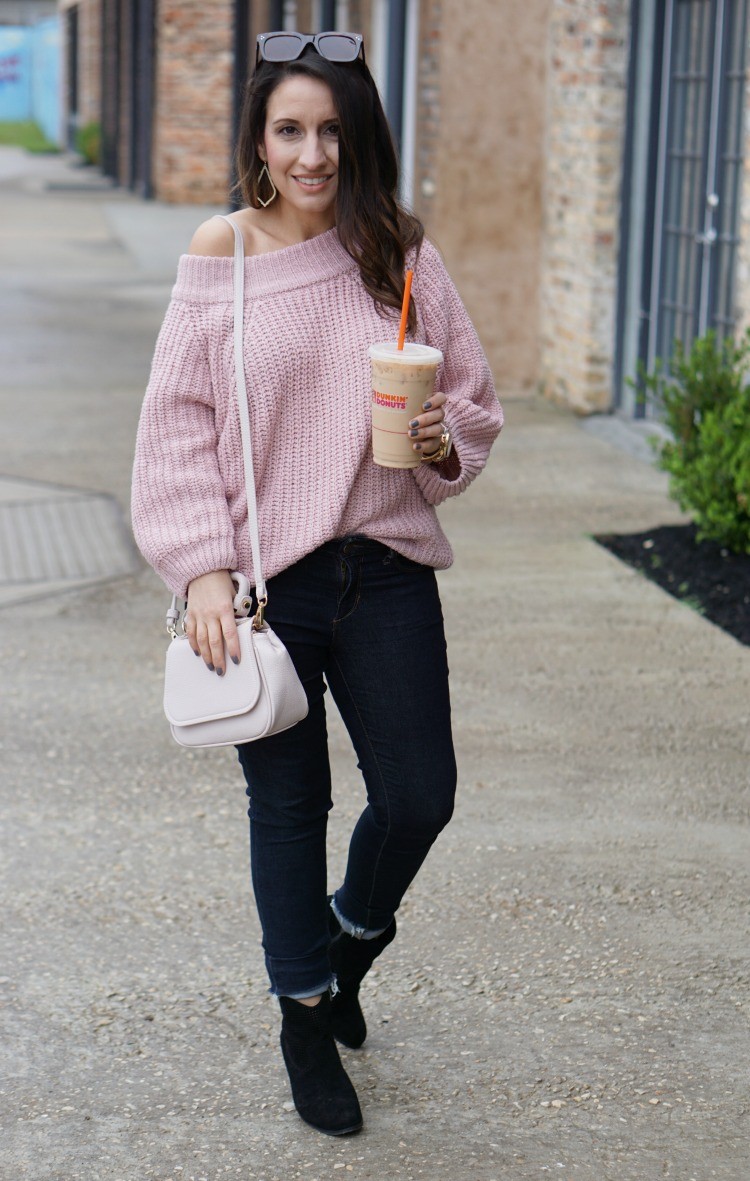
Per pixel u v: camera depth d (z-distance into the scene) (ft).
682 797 15.60
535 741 16.98
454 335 10.00
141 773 16.30
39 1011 11.72
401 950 12.58
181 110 89.15
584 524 26.13
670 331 32.89
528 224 36.32
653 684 18.80
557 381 36.01
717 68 29.91
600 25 32.09
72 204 89.40
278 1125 10.35
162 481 9.43
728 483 22.75
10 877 13.91
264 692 9.37
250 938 12.84
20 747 16.96
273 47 9.24
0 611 21.99
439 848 14.38
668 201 32.55
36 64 194.90
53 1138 10.19
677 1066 10.96
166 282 57.62
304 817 10.03
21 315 49.06
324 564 9.62
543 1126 10.27
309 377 9.41
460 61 35.14
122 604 22.40
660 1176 9.73
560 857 14.21
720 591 22.20
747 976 12.18
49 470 30.32
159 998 11.92
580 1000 11.83
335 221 9.53
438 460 9.56
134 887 13.73
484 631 20.66
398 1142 10.12
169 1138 10.20
